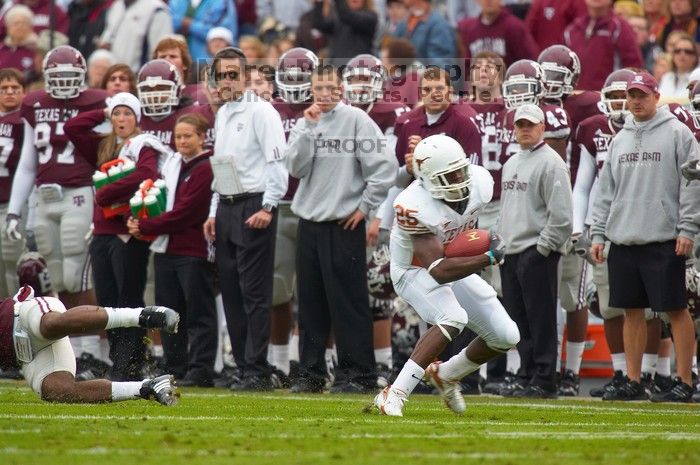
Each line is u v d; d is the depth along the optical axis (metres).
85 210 34.97
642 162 29.30
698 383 31.77
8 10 46.25
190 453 17.31
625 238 29.38
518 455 17.56
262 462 16.50
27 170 35.69
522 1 45.56
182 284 32.81
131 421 21.19
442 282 22.25
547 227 30.50
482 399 29.88
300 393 31.31
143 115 34.47
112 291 33.06
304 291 31.94
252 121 32.06
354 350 31.47
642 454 17.83
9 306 23.41
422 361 23.05
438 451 17.89
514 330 23.09
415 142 29.64
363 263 31.59
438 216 22.48
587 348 37.72
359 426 21.09
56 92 34.94
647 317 31.91
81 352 34.81
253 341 31.94
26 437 18.55
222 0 45.75
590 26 39.44
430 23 43.62
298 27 45.34
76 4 45.97
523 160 31.06
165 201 32.56
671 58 39.91
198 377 32.84
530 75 32.19
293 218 34.00
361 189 31.56
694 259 30.91
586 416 24.38
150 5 44.44
